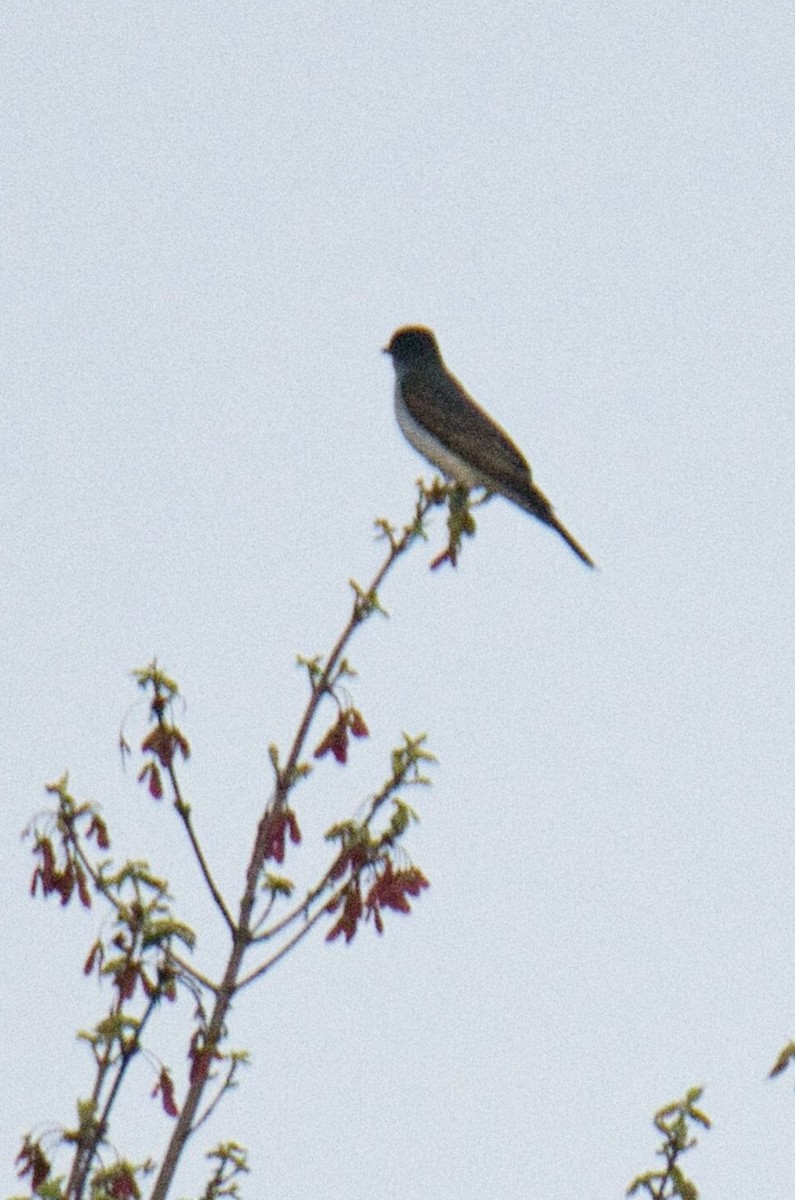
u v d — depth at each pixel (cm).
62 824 1018
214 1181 939
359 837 1017
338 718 1077
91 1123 895
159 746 1038
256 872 994
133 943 953
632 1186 934
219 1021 941
